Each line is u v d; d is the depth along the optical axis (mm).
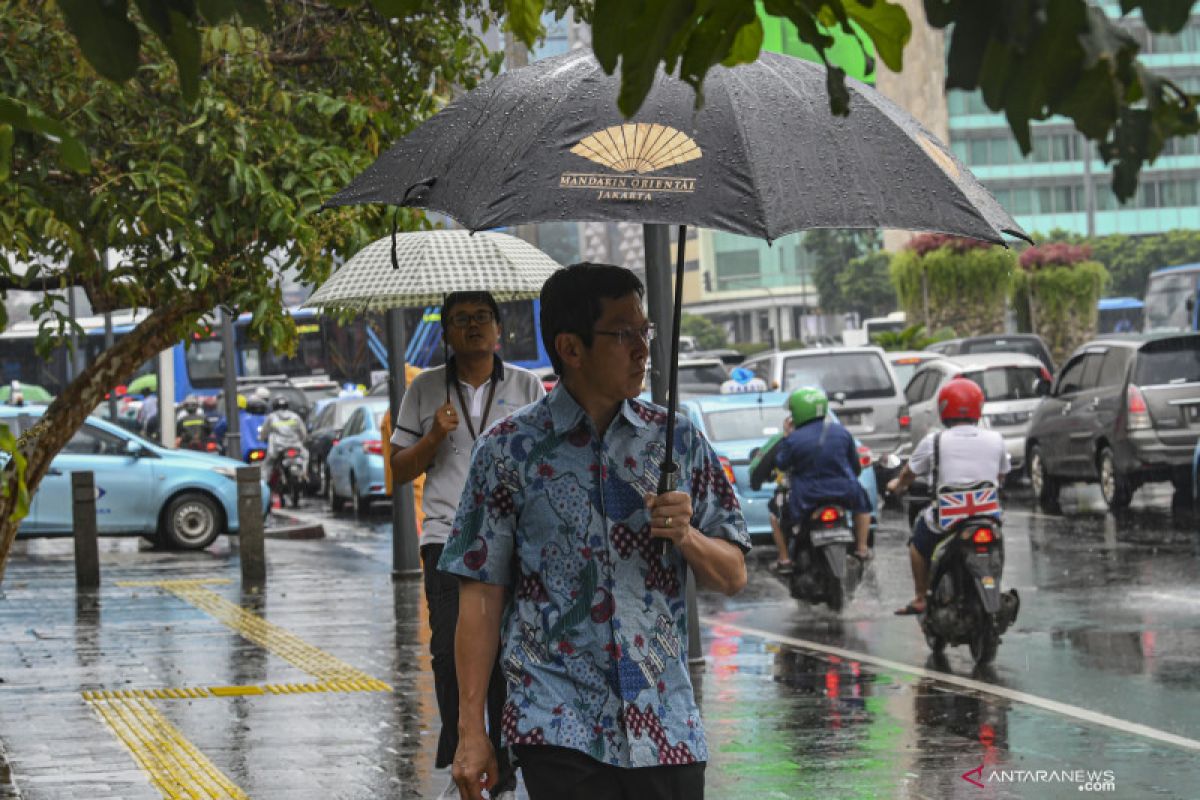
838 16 3152
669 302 14766
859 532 19297
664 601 5555
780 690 13984
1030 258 89375
